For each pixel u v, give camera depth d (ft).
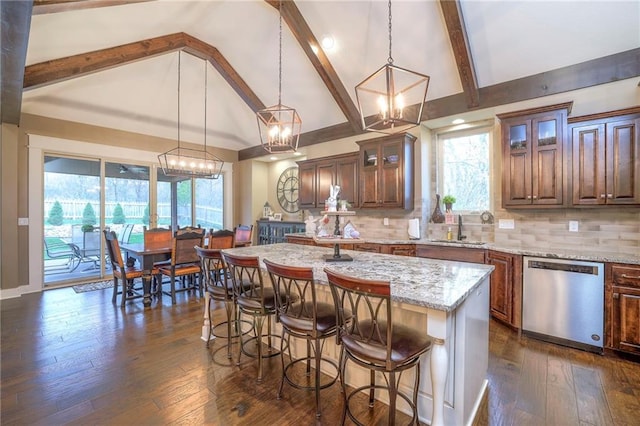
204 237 14.85
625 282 8.20
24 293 14.71
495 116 12.08
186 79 16.87
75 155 16.46
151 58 14.71
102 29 11.66
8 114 13.33
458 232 13.82
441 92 13.35
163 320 11.19
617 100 9.80
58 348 8.91
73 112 15.92
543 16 9.66
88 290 15.30
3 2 7.02
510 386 7.04
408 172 14.33
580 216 10.36
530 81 11.31
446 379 5.42
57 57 11.93
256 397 6.66
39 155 15.24
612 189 9.16
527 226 11.39
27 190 14.90
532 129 10.55
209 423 5.85
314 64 13.97
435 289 5.30
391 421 5.00
